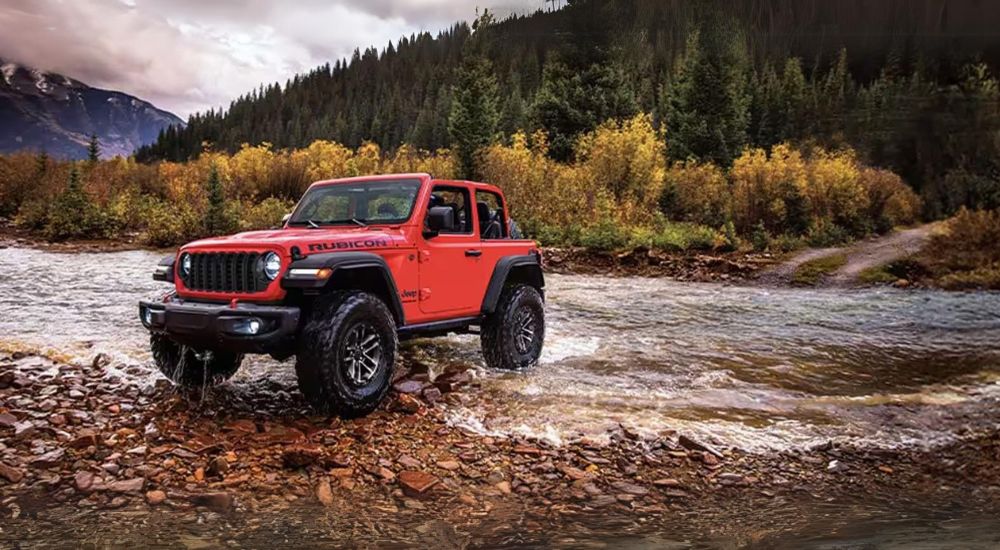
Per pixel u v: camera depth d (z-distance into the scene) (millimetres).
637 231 19078
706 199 22719
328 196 5996
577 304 11461
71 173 20203
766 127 52719
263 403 5234
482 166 23844
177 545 2893
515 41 158750
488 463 4191
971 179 25000
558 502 3637
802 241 19734
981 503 3789
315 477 3814
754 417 5484
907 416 5633
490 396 5684
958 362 7695
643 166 23141
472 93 30547
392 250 5242
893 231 23078
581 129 31266
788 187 21531
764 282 15000
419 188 5695
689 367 7133
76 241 18344
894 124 30516
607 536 3156
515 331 6590
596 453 4457
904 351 8234
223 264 4801
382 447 4320
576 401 5660
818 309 11391
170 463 3840
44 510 3240
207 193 21094
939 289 14344
